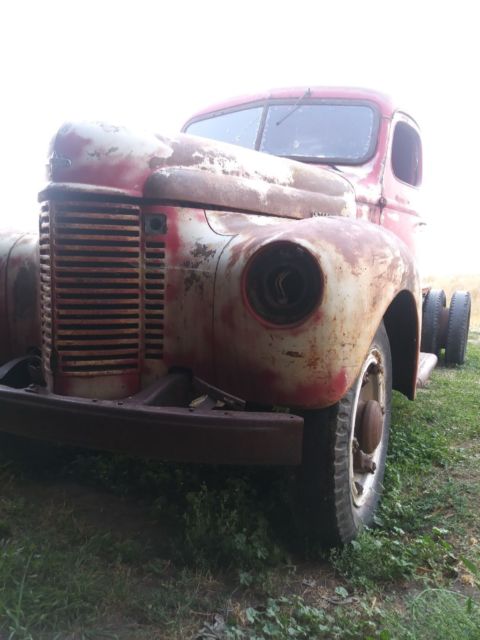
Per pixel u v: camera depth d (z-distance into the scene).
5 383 2.83
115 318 2.45
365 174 4.01
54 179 2.46
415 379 3.35
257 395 2.33
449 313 6.61
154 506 2.85
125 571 2.37
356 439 2.71
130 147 2.53
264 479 3.11
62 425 2.25
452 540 2.70
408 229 4.57
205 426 2.10
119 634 2.02
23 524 2.67
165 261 2.47
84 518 2.81
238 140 4.36
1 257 3.10
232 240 2.44
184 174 2.57
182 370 2.48
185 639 2.02
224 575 2.40
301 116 4.26
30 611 2.02
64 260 2.41
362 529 2.67
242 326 2.29
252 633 2.06
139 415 2.13
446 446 3.85
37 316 2.98
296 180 3.16
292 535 2.66
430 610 2.13
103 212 2.44
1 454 3.26
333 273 2.20
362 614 2.18
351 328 2.24
